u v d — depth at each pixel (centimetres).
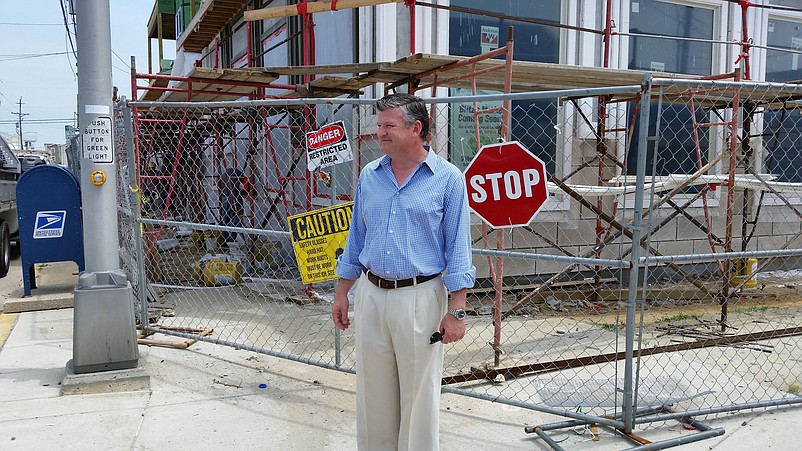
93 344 441
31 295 699
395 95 283
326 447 356
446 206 283
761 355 534
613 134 795
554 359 509
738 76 607
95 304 441
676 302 743
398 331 280
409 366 284
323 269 436
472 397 431
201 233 1185
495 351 478
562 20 802
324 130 434
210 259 846
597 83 656
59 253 698
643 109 357
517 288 726
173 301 720
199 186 1266
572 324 630
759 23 894
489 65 548
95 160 443
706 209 684
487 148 408
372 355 290
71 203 696
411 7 608
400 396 295
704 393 419
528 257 409
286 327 607
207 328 598
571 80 625
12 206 1017
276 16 657
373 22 721
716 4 874
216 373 475
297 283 796
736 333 598
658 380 464
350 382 460
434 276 286
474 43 762
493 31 770
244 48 1206
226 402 419
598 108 743
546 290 742
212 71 629
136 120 680
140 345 541
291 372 479
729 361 516
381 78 639
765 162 815
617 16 819
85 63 438
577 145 782
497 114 759
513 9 778
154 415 396
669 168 856
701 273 859
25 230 688
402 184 283
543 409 381
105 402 415
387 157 293
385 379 294
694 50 884
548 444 359
